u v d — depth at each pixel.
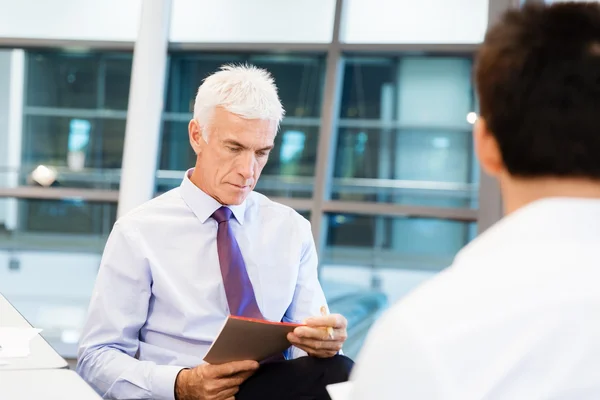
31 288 5.21
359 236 4.68
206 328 2.07
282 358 2.01
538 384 0.60
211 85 2.06
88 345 2.05
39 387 1.41
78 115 4.91
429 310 0.64
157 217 2.13
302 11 4.49
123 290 2.07
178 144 4.75
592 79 0.66
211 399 1.85
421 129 4.57
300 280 2.23
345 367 1.89
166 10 4.55
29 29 4.68
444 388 0.60
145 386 1.94
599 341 0.60
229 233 2.12
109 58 4.85
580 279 0.63
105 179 4.89
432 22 4.36
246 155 2.05
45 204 5.08
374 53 4.42
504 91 0.69
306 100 4.59
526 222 0.67
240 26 4.56
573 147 0.66
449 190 4.57
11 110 4.89
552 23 0.70
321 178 4.49
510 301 0.63
